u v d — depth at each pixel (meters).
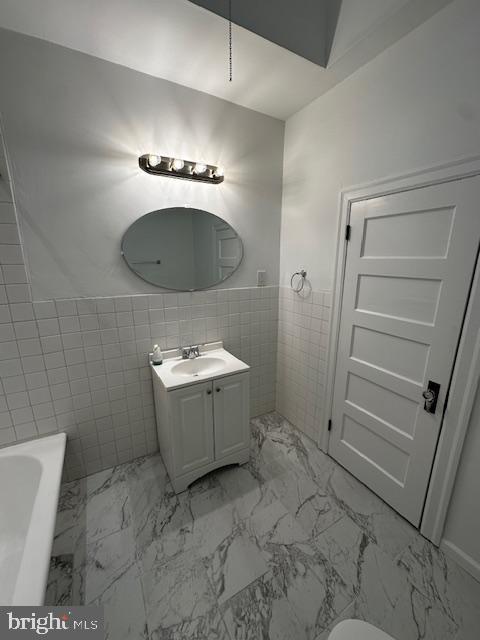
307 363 2.25
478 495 1.27
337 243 1.83
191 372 2.02
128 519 1.62
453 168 1.21
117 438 1.97
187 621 1.17
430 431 1.43
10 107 1.36
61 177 1.53
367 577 1.32
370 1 1.28
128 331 1.86
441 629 1.13
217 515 1.65
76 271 1.65
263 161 2.16
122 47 1.43
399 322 1.51
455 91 1.17
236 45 1.40
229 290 2.21
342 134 1.72
